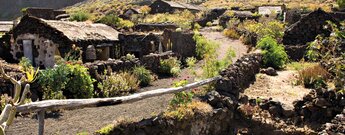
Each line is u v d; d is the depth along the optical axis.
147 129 7.37
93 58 18.33
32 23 18.64
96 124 8.34
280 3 64.56
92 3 92.50
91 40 18.84
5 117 3.17
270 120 10.15
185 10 52.44
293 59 19.08
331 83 12.35
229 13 42.62
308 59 18.16
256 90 12.54
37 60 18.77
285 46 19.62
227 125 9.88
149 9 55.50
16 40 19.28
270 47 17.17
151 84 14.11
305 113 10.42
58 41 17.97
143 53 20.77
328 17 21.00
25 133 7.75
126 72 13.70
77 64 11.34
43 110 6.00
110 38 20.53
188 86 9.13
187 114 8.10
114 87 12.04
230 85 10.52
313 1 62.56
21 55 19.28
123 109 9.61
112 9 72.00
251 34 25.41
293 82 13.71
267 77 14.55
